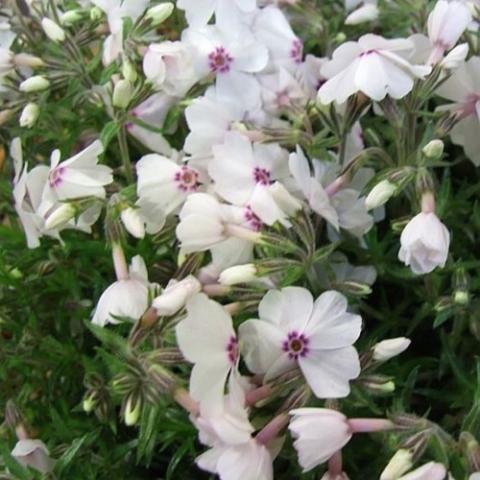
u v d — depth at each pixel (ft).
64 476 0.53
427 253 0.51
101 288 0.60
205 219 0.50
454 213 0.61
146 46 0.60
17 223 0.66
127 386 0.48
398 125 0.56
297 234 0.54
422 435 0.45
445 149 0.69
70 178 0.54
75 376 0.60
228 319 0.47
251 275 0.49
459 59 0.54
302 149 0.58
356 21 0.68
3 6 0.69
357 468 0.55
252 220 0.52
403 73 0.54
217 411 0.46
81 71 0.65
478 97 0.58
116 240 0.53
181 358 0.48
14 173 0.67
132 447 0.55
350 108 0.56
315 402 0.50
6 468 0.53
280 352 0.49
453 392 0.57
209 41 0.61
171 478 0.58
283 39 0.64
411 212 0.59
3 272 0.60
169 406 0.52
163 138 0.63
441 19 0.57
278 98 0.62
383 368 0.56
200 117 0.57
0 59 0.64
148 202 0.54
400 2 0.66
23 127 0.65
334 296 0.49
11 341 0.61
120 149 0.64
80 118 0.66
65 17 0.65
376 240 0.60
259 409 0.52
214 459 0.46
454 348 0.58
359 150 0.61
